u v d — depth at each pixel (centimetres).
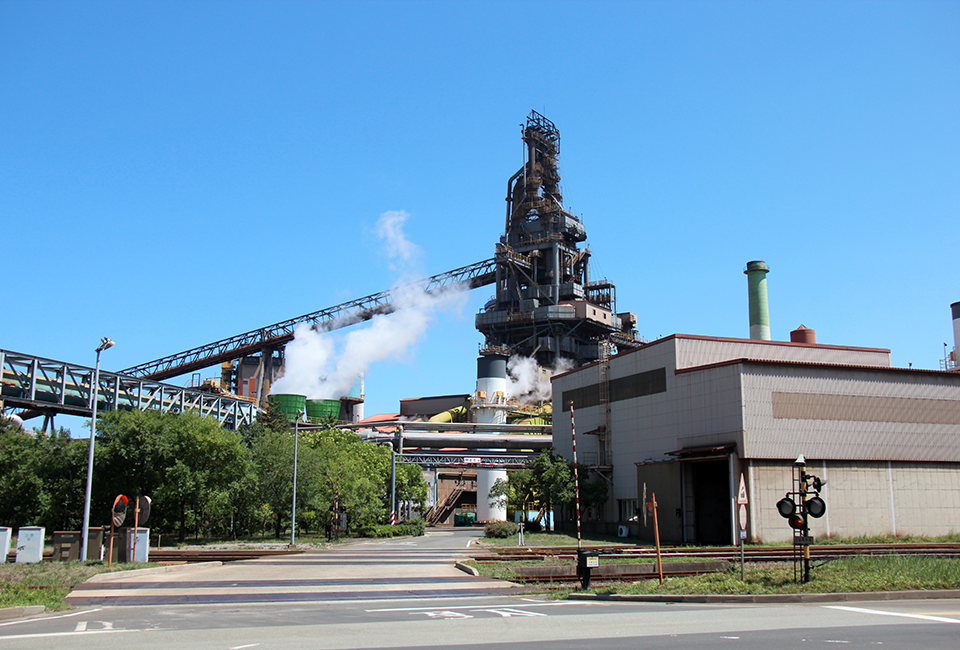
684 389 5853
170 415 5784
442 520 13712
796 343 6412
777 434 5203
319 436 8406
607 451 6938
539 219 14225
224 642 1313
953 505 5522
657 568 2745
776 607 1902
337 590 2455
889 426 5469
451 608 1948
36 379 6850
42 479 5575
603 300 14300
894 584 2189
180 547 4781
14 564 3178
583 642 1288
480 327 13838
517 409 11744
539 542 5384
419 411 15350
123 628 1523
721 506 5688
